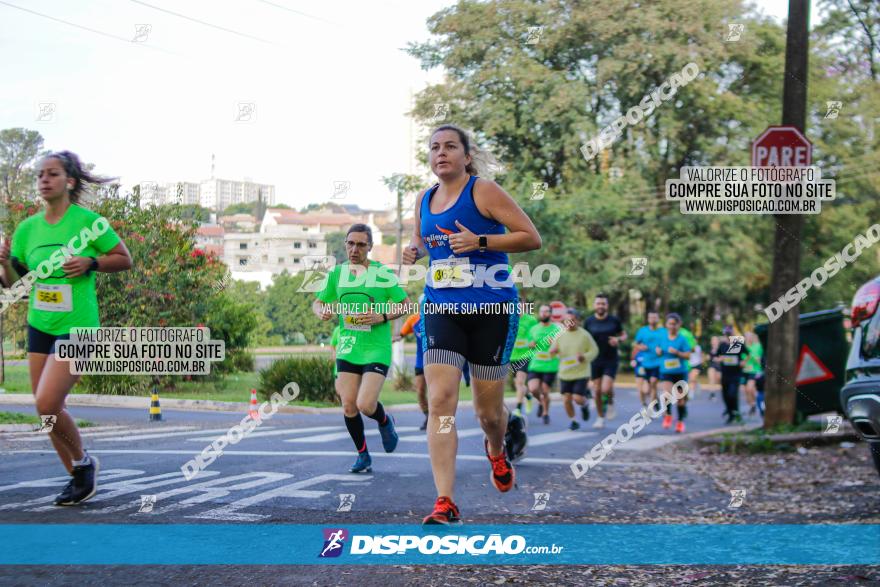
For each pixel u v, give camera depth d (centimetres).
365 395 639
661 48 1370
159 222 1206
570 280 1377
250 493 531
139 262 1191
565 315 1127
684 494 599
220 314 1448
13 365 1975
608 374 1162
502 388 422
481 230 408
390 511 483
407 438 929
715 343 1383
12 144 1185
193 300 1273
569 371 1120
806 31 1018
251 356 1577
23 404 1281
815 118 1488
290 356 1553
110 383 1388
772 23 1411
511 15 1347
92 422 1005
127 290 1194
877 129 1479
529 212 1350
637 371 1446
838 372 1005
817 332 1014
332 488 563
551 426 1203
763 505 550
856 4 1407
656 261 1471
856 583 354
